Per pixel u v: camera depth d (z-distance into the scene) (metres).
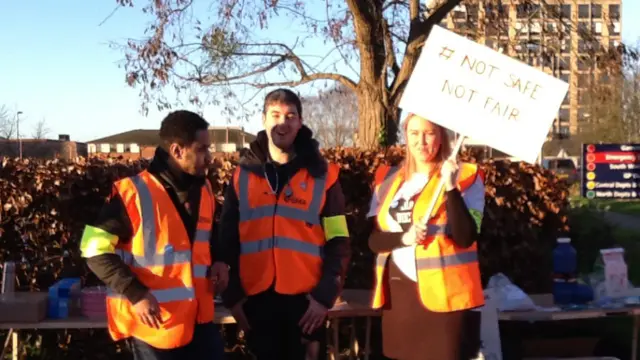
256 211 3.68
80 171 5.66
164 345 3.23
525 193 6.07
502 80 3.37
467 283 3.38
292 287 3.61
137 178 3.31
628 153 12.55
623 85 26.73
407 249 3.50
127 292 3.13
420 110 3.44
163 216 3.27
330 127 28.34
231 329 5.68
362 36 9.66
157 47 10.19
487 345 4.66
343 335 5.94
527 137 3.33
